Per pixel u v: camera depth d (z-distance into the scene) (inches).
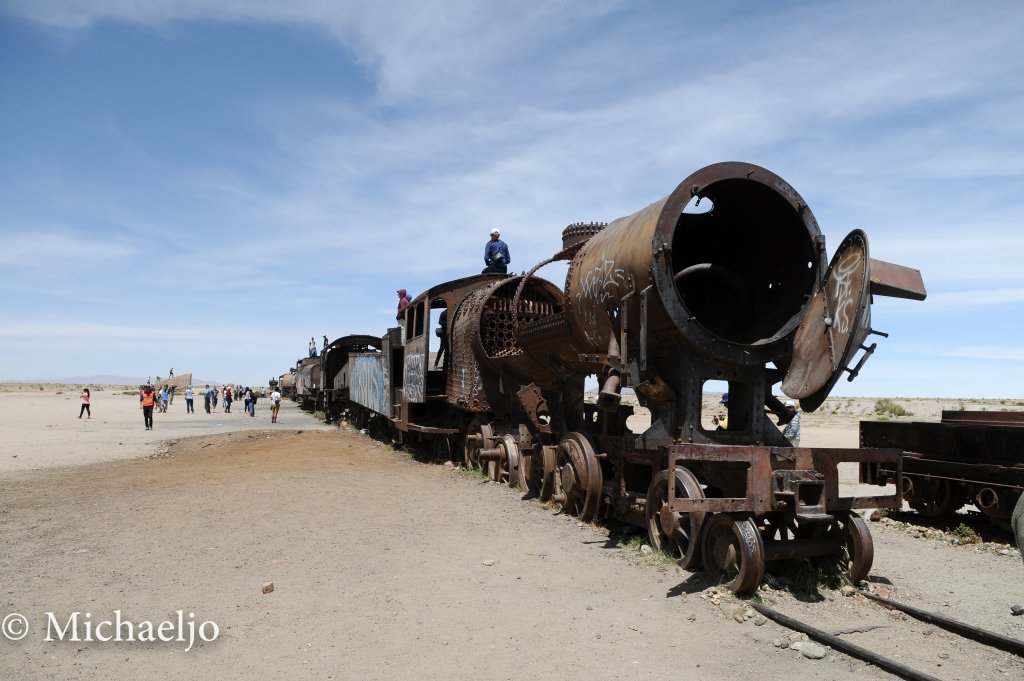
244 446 720.3
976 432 357.7
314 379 1464.1
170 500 403.9
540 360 408.5
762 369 287.0
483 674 167.5
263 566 260.8
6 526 333.7
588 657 178.1
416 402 609.9
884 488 506.6
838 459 245.6
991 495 338.0
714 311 326.6
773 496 232.4
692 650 183.6
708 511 225.1
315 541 300.7
